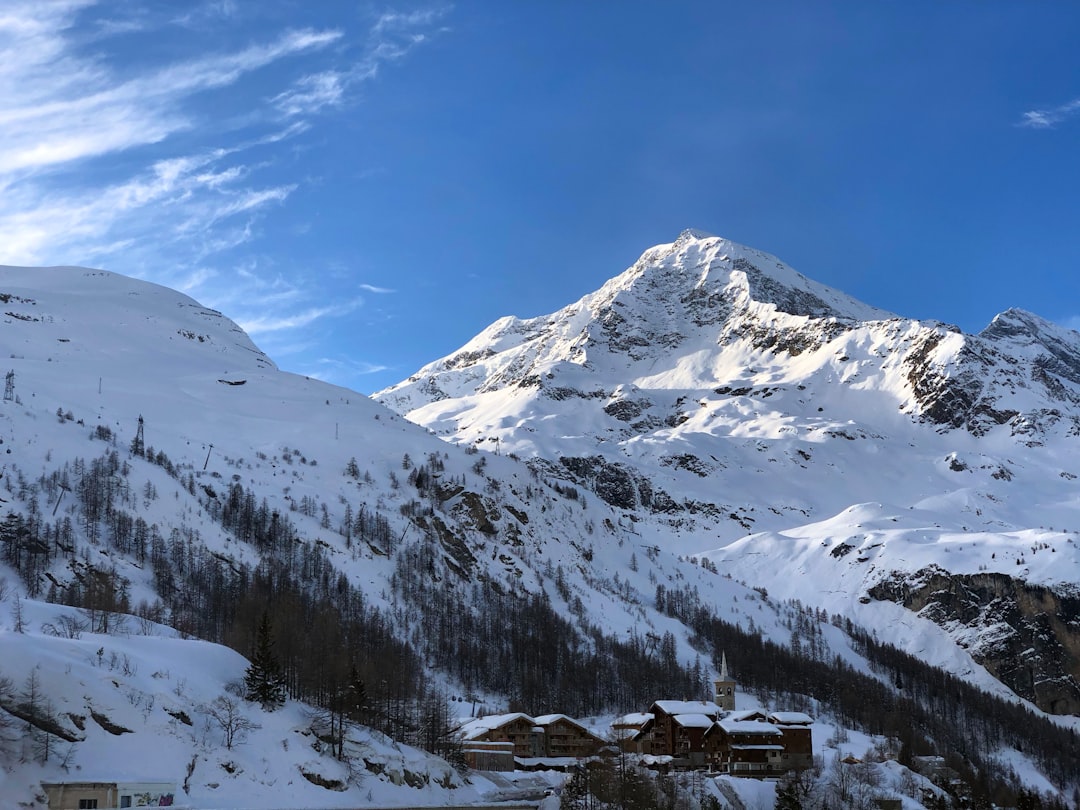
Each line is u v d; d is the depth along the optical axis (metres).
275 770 173.88
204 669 193.88
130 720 161.88
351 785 183.12
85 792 143.50
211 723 175.25
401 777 194.25
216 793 160.25
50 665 160.62
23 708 150.25
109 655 177.50
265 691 191.50
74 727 153.75
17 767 144.88
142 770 154.88
